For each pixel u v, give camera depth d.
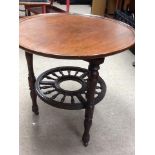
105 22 1.56
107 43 1.24
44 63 2.41
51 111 1.76
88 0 4.58
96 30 1.42
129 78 2.24
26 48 1.13
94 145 1.50
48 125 1.63
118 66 2.46
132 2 3.21
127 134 1.60
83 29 1.43
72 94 1.58
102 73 2.30
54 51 1.11
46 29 1.39
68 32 1.37
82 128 1.62
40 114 1.72
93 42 1.25
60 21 1.54
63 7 4.29
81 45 1.20
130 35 1.36
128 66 2.47
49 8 2.83
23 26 1.41
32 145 1.47
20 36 1.27
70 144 1.49
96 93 1.57
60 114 1.74
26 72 2.19
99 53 1.11
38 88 1.57
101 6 3.70
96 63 1.18
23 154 1.40
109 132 1.60
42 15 1.62
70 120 1.69
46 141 1.50
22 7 3.68
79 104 1.46
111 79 2.21
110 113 1.78
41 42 1.21
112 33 1.38
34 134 1.55
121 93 2.01
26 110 1.75
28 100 1.85
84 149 1.46
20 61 2.36
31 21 1.50
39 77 1.70
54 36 1.30
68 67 1.84
